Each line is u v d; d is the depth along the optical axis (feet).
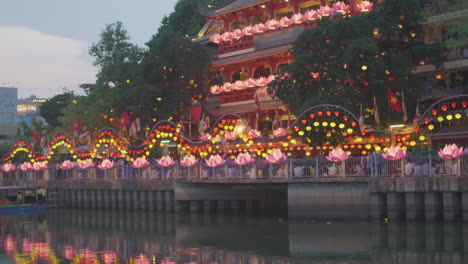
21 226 162.81
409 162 123.24
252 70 206.28
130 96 194.29
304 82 150.30
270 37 195.83
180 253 110.83
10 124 399.03
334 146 145.38
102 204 191.42
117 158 212.23
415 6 151.33
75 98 256.73
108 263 105.70
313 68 146.61
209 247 115.14
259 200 169.58
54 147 206.80
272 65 199.52
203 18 263.49
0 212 194.59
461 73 165.68
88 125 215.31
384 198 127.75
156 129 176.14
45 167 211.00
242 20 212.02
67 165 200.23
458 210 119.34
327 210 130.93
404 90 145.38
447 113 154.71
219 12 214.48
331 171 130.31
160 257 108.27
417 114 131.85
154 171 170.30
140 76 203.10
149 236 132.77
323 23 150.41
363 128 125.29
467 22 146.10
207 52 199.31
